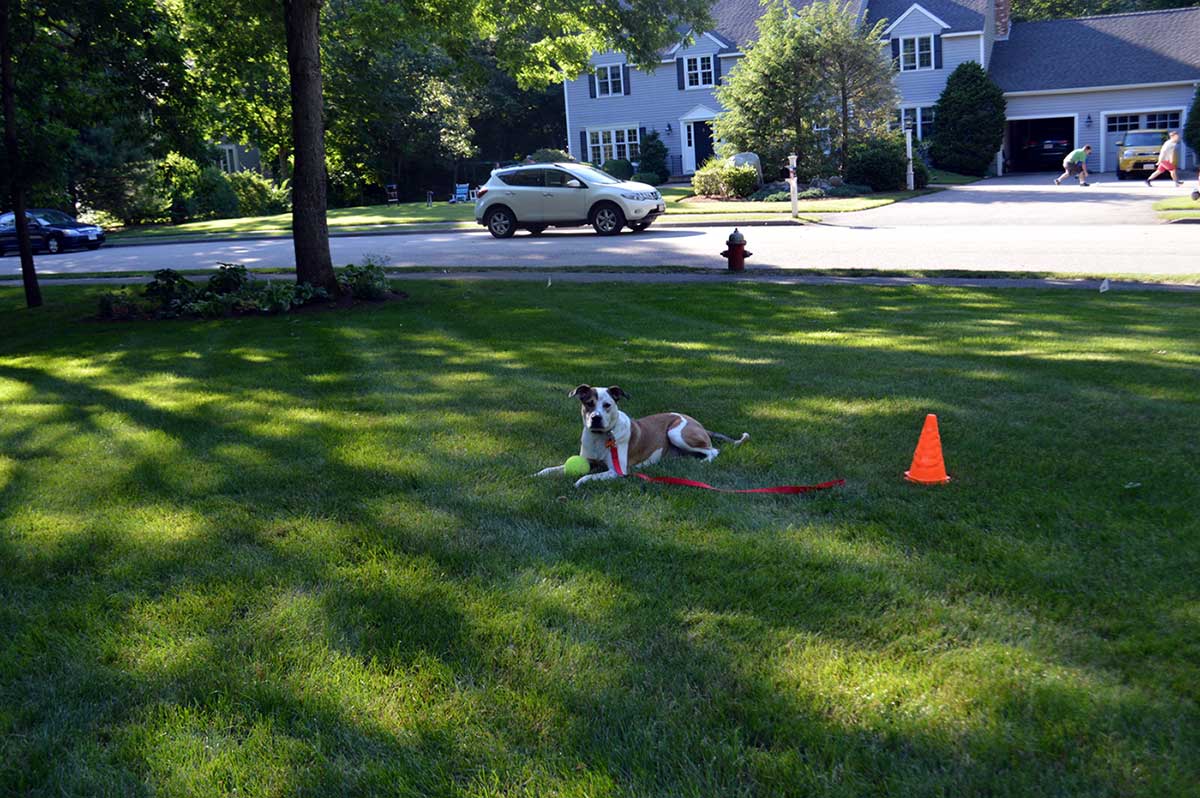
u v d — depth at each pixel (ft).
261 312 44.14
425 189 168.14
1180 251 51.62
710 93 146.41
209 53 53.47
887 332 33.71
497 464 19.90
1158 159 107.45
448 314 41.86
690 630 12.43
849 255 56.90
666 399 24.66
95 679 11.89
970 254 54.95
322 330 38.91
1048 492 16.76
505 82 176.24
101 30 48.73
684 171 150.41
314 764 10.02
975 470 18.21
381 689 11.34
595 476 18.43
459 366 30.60
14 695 11.68
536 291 48.21
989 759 9.57
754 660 11.57
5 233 97.86
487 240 78.84
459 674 11.64
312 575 14.71
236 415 25.30
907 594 13.04
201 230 111.45
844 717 10.36
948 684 10.85
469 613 13.12
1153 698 10.39
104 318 45.70
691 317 38.73
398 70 141.59
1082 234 60.75
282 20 50.39
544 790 9.42
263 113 60.03
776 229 73.67
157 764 10.11
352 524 16.76
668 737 10.14
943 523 15.52
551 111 188.65
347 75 64.95
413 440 21.98
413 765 9.90
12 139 48.85
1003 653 11.43
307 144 45.16
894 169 104.63
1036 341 30.96
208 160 55.77
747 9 147.74
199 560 15.48
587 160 155.43
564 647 12.11
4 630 13.39
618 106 151.43
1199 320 33.76
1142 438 19.70
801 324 36.11
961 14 137.80
